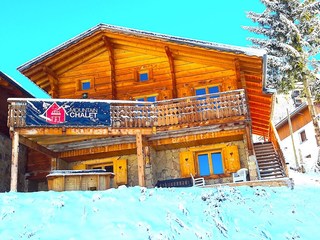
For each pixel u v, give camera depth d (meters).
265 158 17.66
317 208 10.40
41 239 8.34
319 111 34.28
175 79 18.45
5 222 9.07
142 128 15.88
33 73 19.42
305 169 27.00
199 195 11.26
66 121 15.20
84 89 19.56
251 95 19.50
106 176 13.71
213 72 18.16
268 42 27.75
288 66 25.83
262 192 11.55
